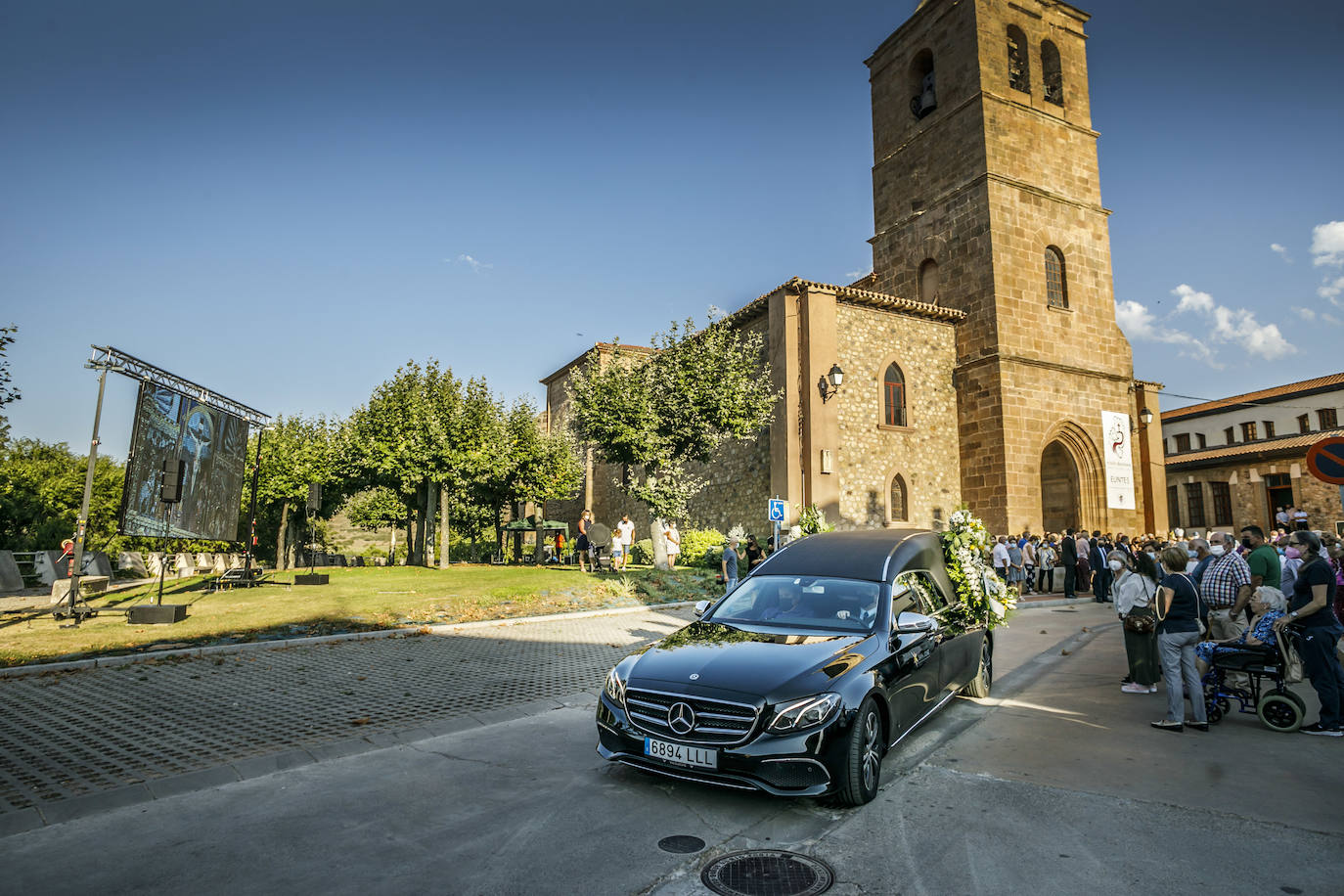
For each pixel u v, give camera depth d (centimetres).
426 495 3009
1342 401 3509
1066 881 367
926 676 612
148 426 1320
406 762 558
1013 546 1984
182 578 2030
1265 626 709
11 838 411
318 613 1265
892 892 356
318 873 372
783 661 505
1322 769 548
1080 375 2630
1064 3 2902
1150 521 2783
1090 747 609
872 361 2412
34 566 1962
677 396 2017
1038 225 2653
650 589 1683
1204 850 403
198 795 483
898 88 3052
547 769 544
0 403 1438
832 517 2162
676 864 386
